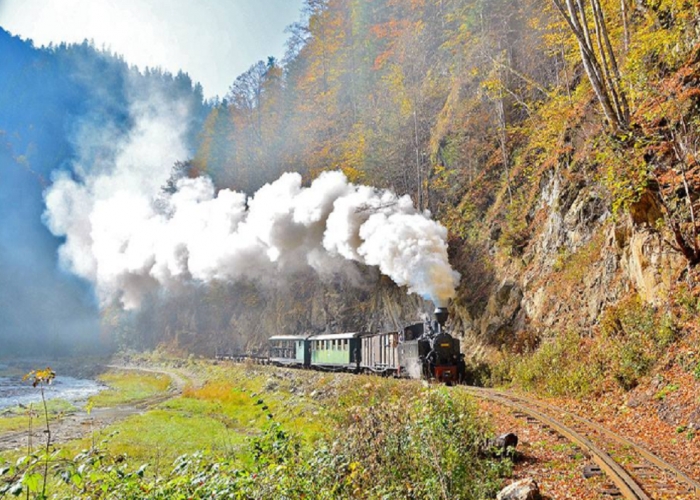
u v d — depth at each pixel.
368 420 9.05
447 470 7.91
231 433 19.22
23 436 20.41
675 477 8.45
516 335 23.66
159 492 6.19
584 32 17.75
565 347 19.31
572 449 10.38
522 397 17.56
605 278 19.45
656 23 19.41
